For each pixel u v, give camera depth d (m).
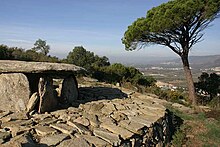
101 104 6.34
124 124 5.14
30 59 12.72
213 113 9.88
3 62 5.52
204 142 7.31
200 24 12.30
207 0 11.40
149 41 13.57
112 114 5.70
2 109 5.00
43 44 17.31
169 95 13.14
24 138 3.62
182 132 7.82
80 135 4.19
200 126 8.59
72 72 6.11
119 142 4.22
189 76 13.35
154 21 11.94
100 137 4.26
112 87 10.21
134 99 7.98
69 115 5.11
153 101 8.31
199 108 11.30
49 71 5.48
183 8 11.11
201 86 14.88
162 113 6.60
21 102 5.04
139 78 16.22
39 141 3.80
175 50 13.48
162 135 6.38
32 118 4.68
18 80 5.16
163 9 12.32
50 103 5.38
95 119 5.11
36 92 5.16
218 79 14.69
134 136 4.80
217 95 14.49
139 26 12.88
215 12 11.47
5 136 3.64
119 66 16.44
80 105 5.98
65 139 3.95
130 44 14.02
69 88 6.38
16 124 4.23
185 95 14.70
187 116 9.44
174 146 6.82
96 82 12.03
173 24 11.46
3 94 5.08
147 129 5.41
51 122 4.59
